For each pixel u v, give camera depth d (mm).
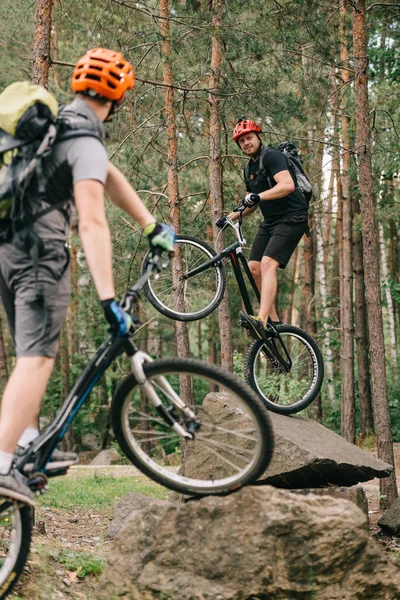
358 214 16375
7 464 2918
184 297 7887
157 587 3559
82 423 24797
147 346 23078
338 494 5977
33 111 2910
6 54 15836
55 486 11516
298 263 25078
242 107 10984
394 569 3637
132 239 12633
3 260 3037
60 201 3029
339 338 20312
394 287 18109
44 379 2996
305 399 5852
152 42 10414
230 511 3568
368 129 9234
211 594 3484
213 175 11180
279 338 5691
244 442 5129
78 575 4531
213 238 11781
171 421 3322
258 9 10969
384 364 9273
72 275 21359
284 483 5887
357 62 9203
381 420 9289
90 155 2945
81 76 3088
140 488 11602
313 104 12367
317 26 11133
